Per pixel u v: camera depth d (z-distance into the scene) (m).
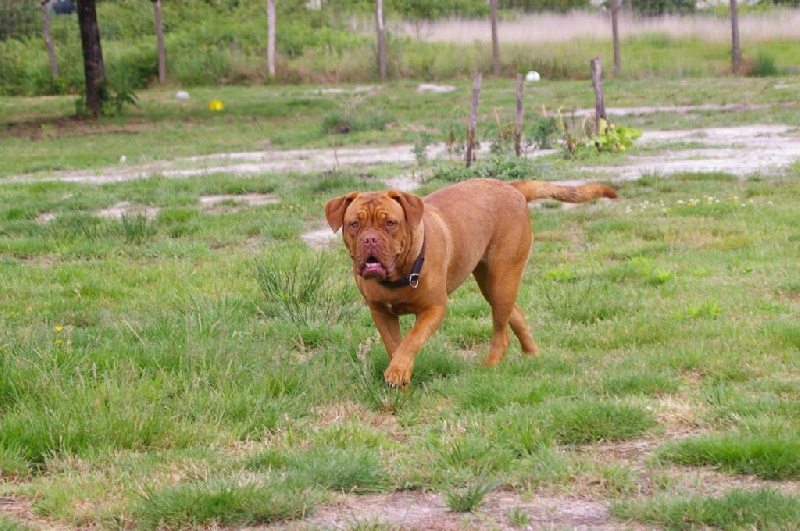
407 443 6.19
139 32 48.88
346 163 20.08
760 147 20.00
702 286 9.89
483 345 8.62
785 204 13.88
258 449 5.95
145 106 34.84
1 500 5.35
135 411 6.21
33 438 5.95
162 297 10.15
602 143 19.77
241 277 10.97
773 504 4.78
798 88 30.45
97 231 13.67
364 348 8.04
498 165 16.69
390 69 41.72
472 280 10.80
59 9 52.62
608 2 49.34
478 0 51.72
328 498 5.28
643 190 15.50
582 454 5.78
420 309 6.99
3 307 9.86
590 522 4.90
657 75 37.31
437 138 23.75
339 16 50.09
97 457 5.80
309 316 9.07
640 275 10.53
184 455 5.83
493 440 5.95
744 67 37.09
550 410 6.24
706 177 16.42
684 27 42.75
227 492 5.09
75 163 21.66
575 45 42.47
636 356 7.75
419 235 6.71
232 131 27.48
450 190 7.71
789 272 10.23
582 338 8.44
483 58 41.16
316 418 6.66
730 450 5.46
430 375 7.56
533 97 32.12
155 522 4.99
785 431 5.79
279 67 42.84
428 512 5.11
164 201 16.00
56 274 11.27
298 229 13.53
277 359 7.67
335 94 36.91
